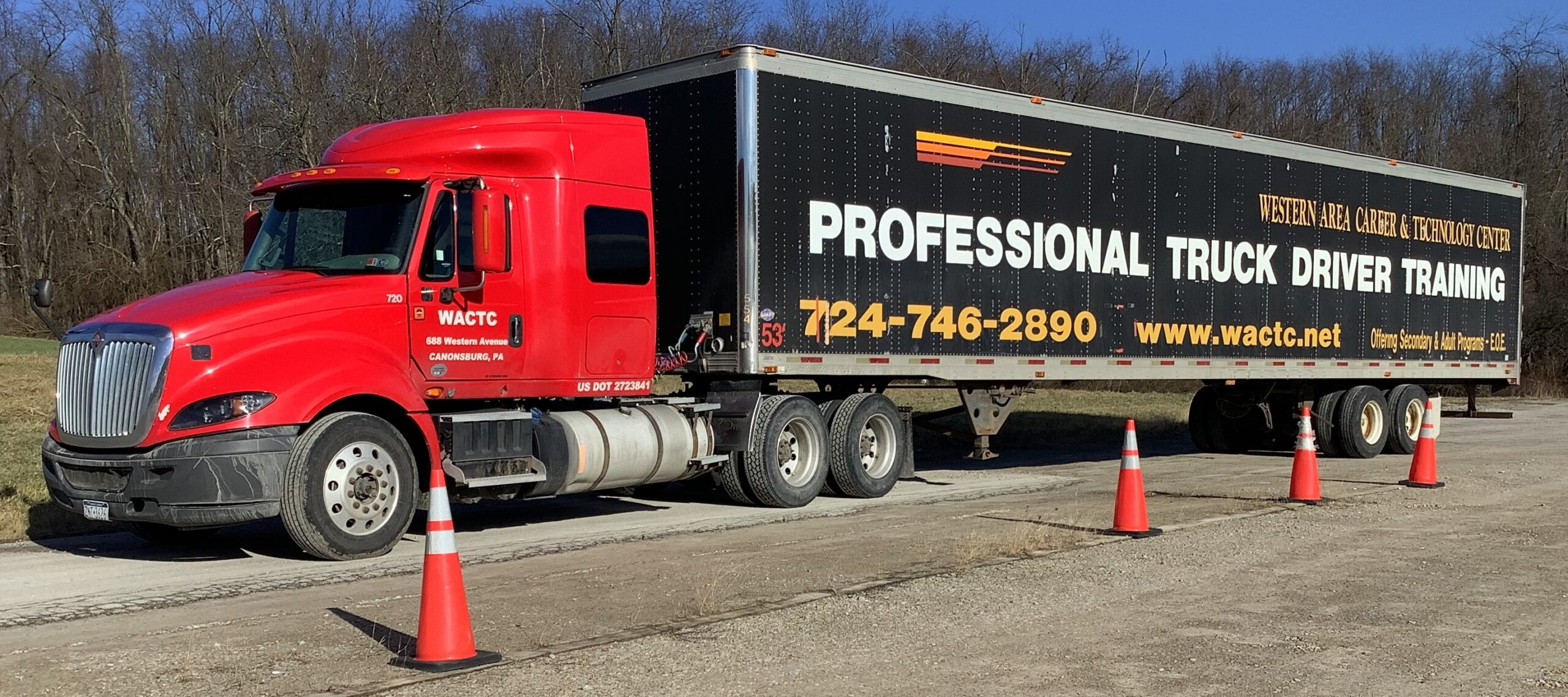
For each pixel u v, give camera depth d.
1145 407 28.53
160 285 45.72
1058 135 14.52
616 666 6.22
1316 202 17.98
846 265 12.51
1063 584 8.26
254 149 37.94
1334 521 11.29
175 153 46.03
